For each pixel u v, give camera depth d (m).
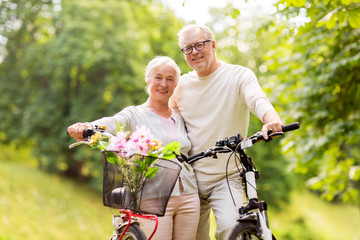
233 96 2.98
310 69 7.23
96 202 16.45
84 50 16.22
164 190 2.25
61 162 18.22
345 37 6.77
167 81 2.95
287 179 21.52
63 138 17.52
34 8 18.84
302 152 7.00
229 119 2.99
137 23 18.75
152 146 2.24
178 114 3.19
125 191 2.25
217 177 2.99
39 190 15.27
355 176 7.14
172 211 2.86
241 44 20.50
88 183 18.75
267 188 21.19
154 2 19.77
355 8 3.70
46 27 18.52
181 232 2.91
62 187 16.72
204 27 3.08
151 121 2.95
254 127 17.55
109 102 17.50
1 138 19.00
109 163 2.29
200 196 3.11
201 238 3.25
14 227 11.30
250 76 2.95
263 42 20.06
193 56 3.03
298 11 4.67
